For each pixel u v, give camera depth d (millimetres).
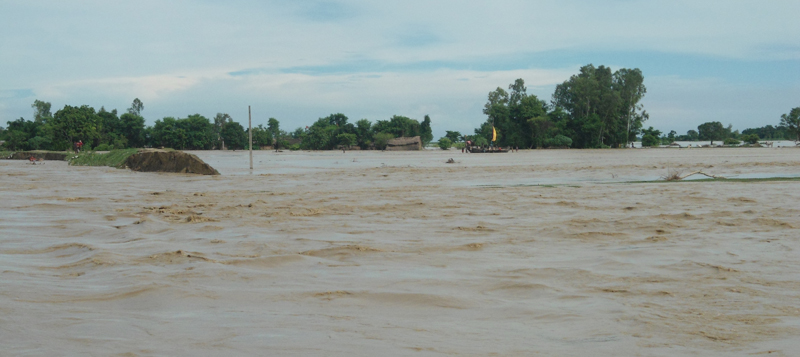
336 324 4289
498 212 12523
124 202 14805
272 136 169125
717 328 4242
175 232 9406
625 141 132750
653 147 138625
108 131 133000
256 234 9250
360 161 54062
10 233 9242
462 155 80500
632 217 11344
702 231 9492
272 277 6035
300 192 18250
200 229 9789
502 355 3613
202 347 3660
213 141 147750
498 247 8117
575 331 4184
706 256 7324
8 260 6871
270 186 21125
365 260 7102
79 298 4996
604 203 14156
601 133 131000
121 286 5445
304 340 3848
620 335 4078
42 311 4504
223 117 160500
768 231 9438
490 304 5000
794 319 4477
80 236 8984
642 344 3857
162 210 12703
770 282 5848
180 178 26109
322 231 9656
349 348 3686
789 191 16531
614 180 23234
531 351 3701
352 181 24047
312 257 7246
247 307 4785
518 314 4672
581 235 9195
